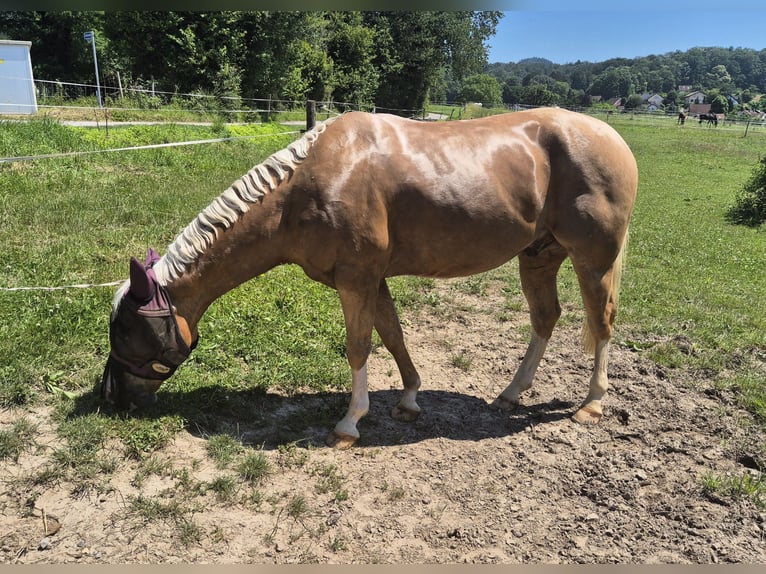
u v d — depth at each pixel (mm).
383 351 5203
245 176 3475
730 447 3854
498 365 5105
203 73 27531
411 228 3529
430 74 49219
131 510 2959
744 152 28953
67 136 12734
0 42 17547
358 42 40844
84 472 3154
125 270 5945
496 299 6812
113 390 3549
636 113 60312
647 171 21906
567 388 4711
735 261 9469
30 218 7242
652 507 3264
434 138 3596
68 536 2793
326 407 4125
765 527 3109
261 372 4391
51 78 33219
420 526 3059
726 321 6270
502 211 3598
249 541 2867
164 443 3490
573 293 7141
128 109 21125
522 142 3711
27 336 4281
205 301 3631
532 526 3104
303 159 3451
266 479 3324
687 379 4852
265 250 3553
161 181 10570
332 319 5438
